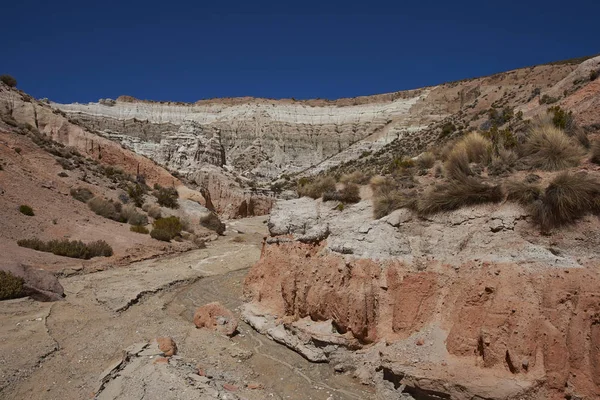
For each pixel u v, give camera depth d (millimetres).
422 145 37500
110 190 32375
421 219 10227
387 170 15898
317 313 10141
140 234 25406
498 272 7859
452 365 7258
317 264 10719
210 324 11562
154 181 43094
